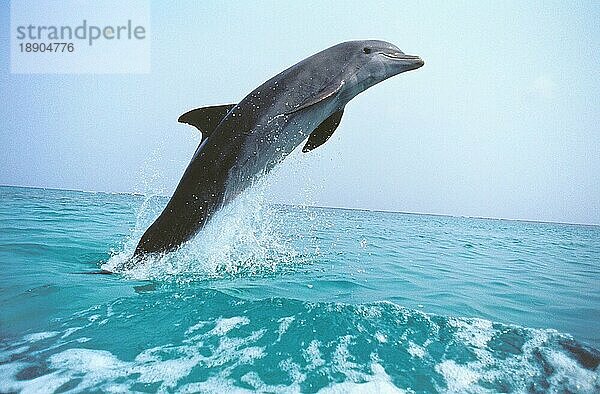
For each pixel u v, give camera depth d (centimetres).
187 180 638
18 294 530
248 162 645
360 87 686
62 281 591
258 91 645
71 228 1184
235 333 432
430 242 1689
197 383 343
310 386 346
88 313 474
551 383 374
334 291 619
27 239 931
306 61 660
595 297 730
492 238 2388
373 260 966
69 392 325
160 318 464
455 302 612
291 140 664
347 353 403
